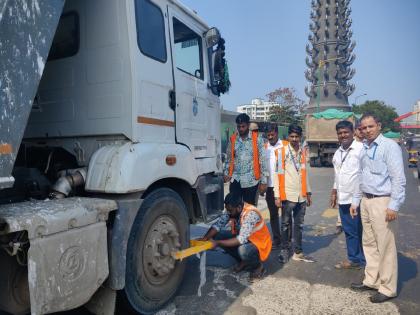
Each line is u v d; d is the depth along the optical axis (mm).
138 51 3229
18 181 2910
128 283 3035
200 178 4074
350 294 3867
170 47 3725
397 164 3520
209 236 4277
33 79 2252
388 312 3461
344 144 4621
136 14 3250
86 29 3344
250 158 4961
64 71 3455
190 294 3836
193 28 4297
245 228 4102
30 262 2102
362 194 3934
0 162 2076
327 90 49000
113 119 3215
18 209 2289
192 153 4102
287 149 4918
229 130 19500
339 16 48469
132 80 3139
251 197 5043
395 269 3668
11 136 2131
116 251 2799
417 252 5316
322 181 14312
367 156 3771
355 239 4586
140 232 3113
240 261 4492
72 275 2352
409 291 3943
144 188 3045
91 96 3322
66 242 2314
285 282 4180
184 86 3969
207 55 4617
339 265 4660
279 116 41000
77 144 3447
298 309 3514
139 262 3127
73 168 3418
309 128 20969
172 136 3719
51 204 2475
